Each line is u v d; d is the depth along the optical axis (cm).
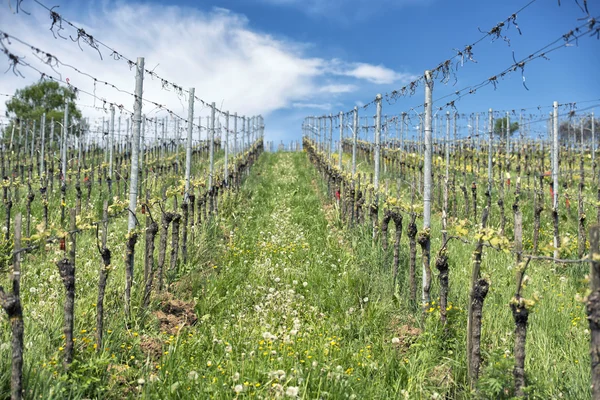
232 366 485
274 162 3412
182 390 448
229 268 865
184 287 753
